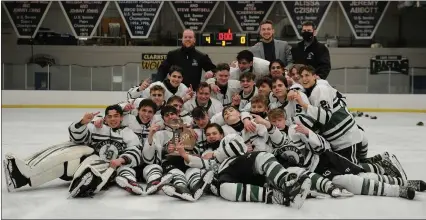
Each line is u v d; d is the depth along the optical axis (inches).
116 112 160.6
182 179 146.6
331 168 152.3
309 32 232.2
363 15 587.5
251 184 147.2
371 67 575.8
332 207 134.0
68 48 648.4
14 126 382.0
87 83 587.5
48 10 652.7
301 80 166.4
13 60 646.5
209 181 139.6
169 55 233.5
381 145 288.5
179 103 177.0
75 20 594.9
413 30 658.8
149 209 132.2
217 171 151.1
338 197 144.8
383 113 557.9
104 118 164.2
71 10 593.3
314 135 150.1
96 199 143.3
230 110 167.9
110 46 649.6
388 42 663.1
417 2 630.5
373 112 570.6
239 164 145.6
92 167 142.9
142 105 170.1
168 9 657.0
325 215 126.4
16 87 584.1
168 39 655.1
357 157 173.6
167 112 162.7
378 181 147.8
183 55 230.8
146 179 155.6
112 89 588.7
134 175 153.2
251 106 172.4
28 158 156.4
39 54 647.1
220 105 191.0
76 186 141.9
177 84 193.9
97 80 587.8
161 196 147.4
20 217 124.3
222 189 141.5
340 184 150.0
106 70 587.2
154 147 156.9
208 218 123.4
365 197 145.5
